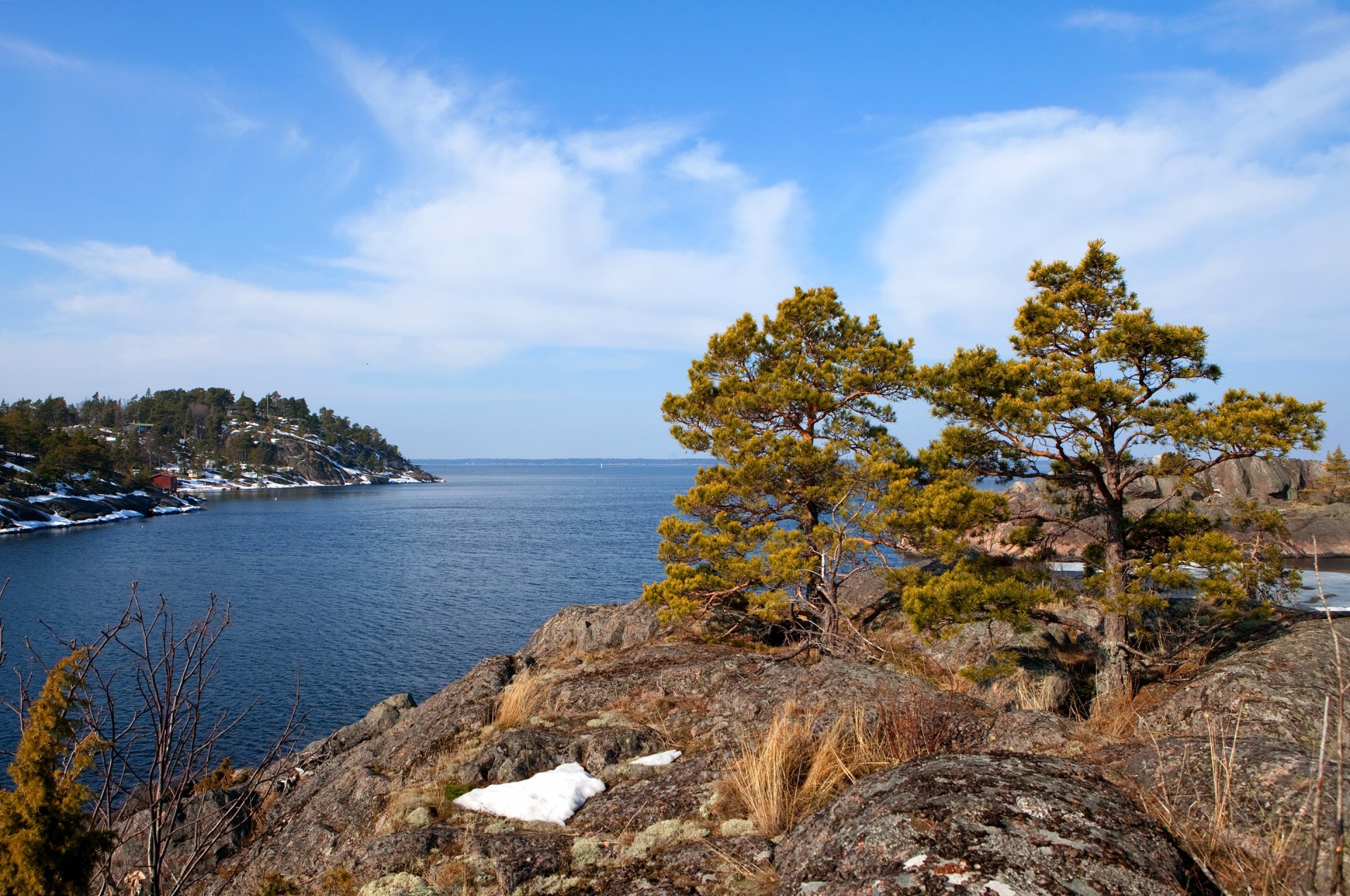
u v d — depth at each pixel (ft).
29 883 14.12
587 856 18.47
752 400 52.75
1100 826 12.36
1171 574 36.83
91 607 130.41
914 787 14.23
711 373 58.54
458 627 113.80
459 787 26.89
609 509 385.70
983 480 45.09
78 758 15.31
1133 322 37.14
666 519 52.95
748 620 52.90
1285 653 30.40
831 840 13.70
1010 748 20.13
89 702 15.75
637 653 46.11
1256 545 39.91
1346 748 14.39
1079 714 37.78
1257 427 34.65
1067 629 51.13
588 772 26.61
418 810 25.02
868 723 23.34
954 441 42.29
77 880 14.75
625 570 169.17
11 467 341.00
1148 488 86.43
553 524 295.69
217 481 629.51
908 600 39.34
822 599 48.47
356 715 73.87
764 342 56.18
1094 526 44.50
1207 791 14.14
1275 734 24.90
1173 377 38.73
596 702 35.99
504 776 27.22
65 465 362.53
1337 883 9.43
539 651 52.44
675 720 31.76
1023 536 43.96
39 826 14.30
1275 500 152.35
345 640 105.09
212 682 83.46
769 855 16.02
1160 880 10.99
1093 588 40.93
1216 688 28.45
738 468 50.29
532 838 20.10
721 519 50.85
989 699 36.24
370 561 191.42
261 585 153.07
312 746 45.27
